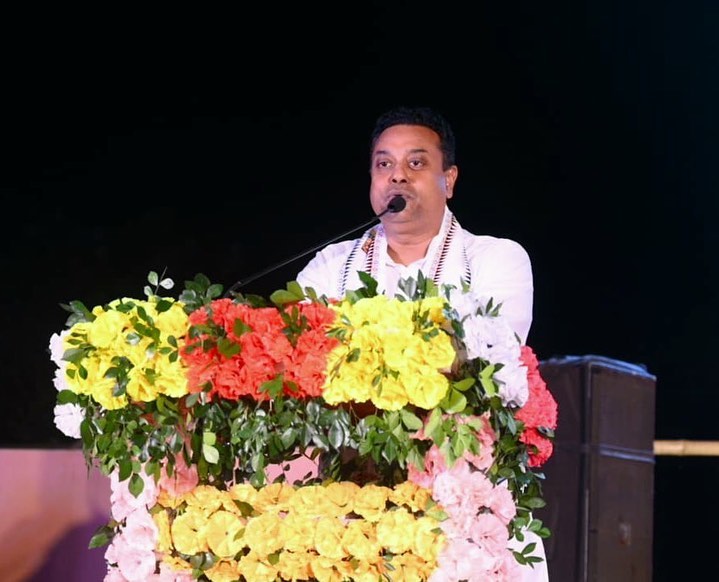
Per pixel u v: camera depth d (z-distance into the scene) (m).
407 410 3.52
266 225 10.48
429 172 4.81
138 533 3.60
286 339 3.48
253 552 3.53
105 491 5.88
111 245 10.51
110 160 10.52
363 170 10.38
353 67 10.34
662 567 9.36
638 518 6.29
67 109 10.46
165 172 10.52
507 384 3.52
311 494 3.55
